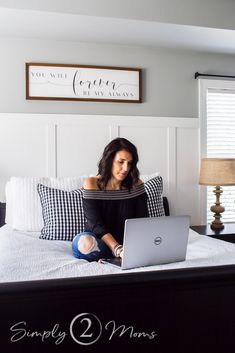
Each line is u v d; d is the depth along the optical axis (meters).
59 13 2.24
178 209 3.06
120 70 2.91
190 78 3.10
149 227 1.37
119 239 1.81
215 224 2.86
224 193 3.25
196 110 3.12
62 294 0.71
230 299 0.81
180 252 1.50
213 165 2.79
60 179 2.51
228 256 1.66
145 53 2.98
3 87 2.71
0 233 2.18
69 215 2.13
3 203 2.59
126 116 2.92
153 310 0.78
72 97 2.81
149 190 2.46
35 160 2.75
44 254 1.67
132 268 1.40
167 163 3.03
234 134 3.23
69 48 2.81
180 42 2.85
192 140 3.09
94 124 2.85
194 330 0.80
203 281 0.77
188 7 2.46
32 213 2.31
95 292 0.73
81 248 1.62
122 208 1.86
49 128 2.76
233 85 3.18
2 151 2.69
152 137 2.98
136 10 2.36
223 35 2.67
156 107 3.03
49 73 2.77
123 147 1.89
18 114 2.70
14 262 1.50
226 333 0.81
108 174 1.89
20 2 2.17
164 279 0.75
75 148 2.82
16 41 2.72
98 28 2.53
